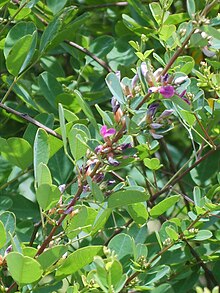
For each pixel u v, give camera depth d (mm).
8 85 833
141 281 700
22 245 643
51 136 720
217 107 766
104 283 569
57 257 583
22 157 714
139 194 587
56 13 871
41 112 854
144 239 730
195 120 737
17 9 816
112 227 754
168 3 718
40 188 587
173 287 795
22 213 807
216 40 641
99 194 583
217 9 857
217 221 829
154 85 600
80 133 611
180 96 621
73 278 717
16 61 733
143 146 737
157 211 696
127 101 602
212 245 778
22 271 564
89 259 602
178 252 763
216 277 800
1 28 859
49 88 839
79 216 602
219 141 823
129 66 871
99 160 593
